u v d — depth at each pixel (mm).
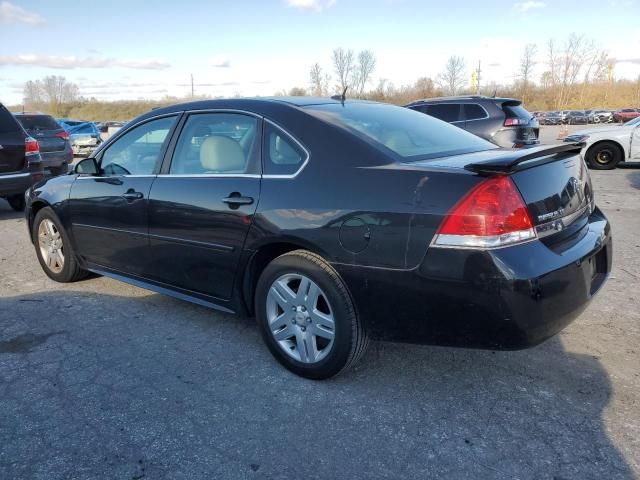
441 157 3053
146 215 3893
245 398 3008
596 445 2561
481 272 2500
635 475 2361
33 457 2525
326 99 3760
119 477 2391
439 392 3043
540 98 74125
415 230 2645
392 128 3396
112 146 4414
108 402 2980
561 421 2754
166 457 2520
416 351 3533
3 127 7879
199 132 3756
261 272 3434
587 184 3314
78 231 4594
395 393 3037
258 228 3193
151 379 3225
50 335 3857
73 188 4594
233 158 3477
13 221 8258
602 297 4434
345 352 2971
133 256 4133
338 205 2887
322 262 2992
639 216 7578
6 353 3578
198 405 2941
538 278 2502
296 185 3094
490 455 2504
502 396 2992
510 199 2533
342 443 2607
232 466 2457
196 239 3582
